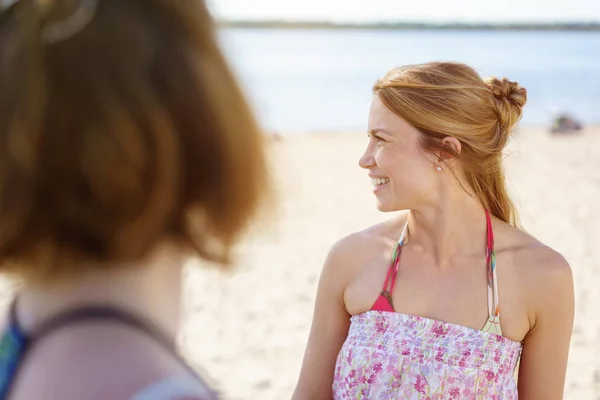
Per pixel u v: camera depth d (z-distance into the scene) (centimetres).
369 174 199
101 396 69
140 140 68
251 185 77
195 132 73
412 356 187
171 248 79
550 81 4081
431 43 8925
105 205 67
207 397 74
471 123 186
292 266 679
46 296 75
